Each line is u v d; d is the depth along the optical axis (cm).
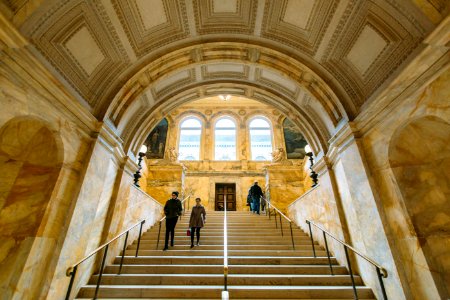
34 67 280
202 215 573
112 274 409
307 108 591
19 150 339
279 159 1312
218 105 1648
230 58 534
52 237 317
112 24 389
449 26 239
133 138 569
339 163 482
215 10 454
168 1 417
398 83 320
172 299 348
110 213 463
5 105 259
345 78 443
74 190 357
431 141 329
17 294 272
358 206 407
